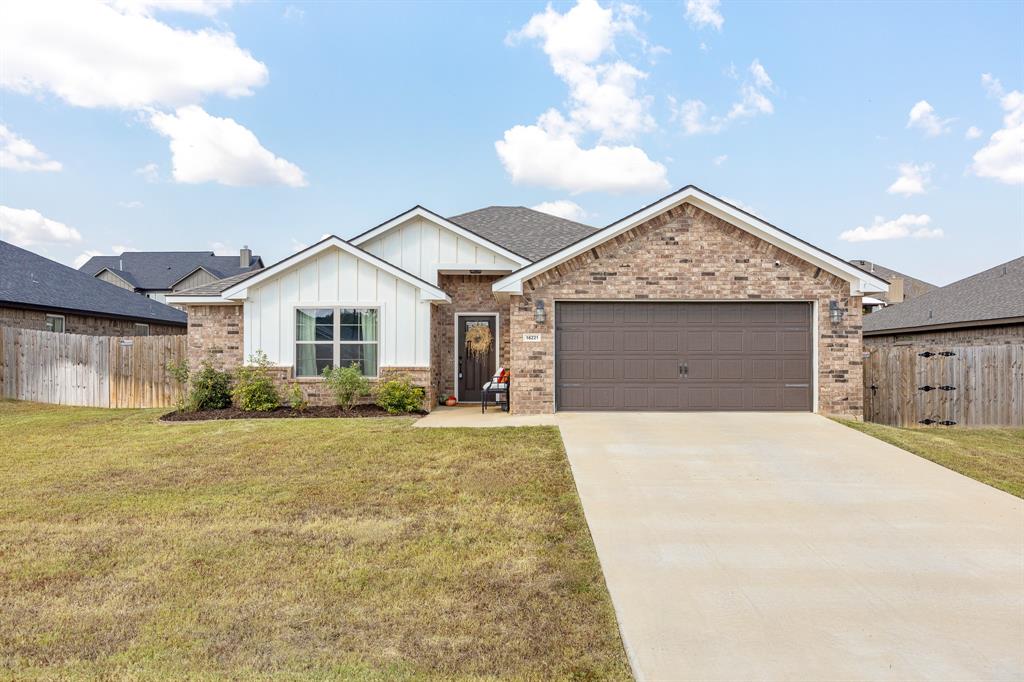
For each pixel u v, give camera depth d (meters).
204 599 4.32
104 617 4.06
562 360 12.50
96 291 22.48
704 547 5.41
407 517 6.12
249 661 3.52
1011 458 8.94
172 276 51.78
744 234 12.28
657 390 12.43
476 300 15.70
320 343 13.48
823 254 11.98
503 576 4.74
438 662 3.53
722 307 12.41
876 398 13.86
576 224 18.89
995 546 5.46
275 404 13.09
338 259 13.47
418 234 15.12
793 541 5.57
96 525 5.88
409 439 9.78
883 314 22.70
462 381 15.63
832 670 3.47
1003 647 3.73
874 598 4.43
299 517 6.12
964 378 13.10
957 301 18.50
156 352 15.30
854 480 7.57
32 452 9.14
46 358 15.84
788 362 12.36
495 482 7.36
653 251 12.30
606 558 5.13
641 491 7.04
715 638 3.83
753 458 8.56
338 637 3.82
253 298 13.47
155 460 8.56
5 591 4.46
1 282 18.12
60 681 3.32
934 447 9.41
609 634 3.88
